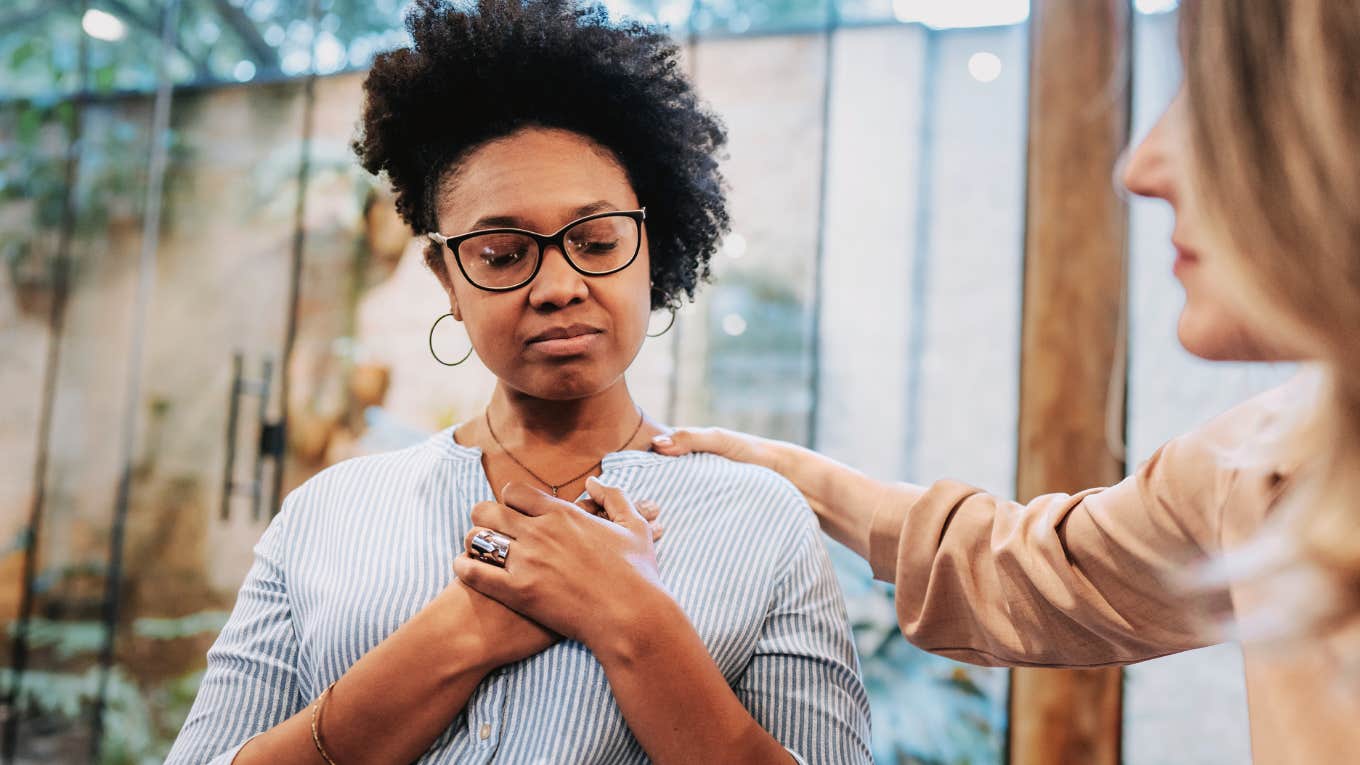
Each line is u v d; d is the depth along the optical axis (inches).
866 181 114.6
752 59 117.6
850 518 50.0
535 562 39.8
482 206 42.9
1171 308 104.3
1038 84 94.8
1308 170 19.9
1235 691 103.0
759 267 116.4
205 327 134.8
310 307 131.8
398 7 131.0
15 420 138.9
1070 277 92.3
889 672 112.3
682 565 42.5
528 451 46.5
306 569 43.9
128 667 132.8
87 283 138.5
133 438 135.6
